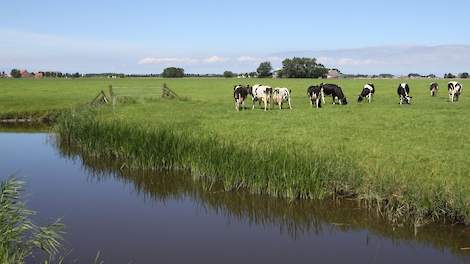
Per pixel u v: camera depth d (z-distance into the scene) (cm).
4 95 4603
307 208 1171
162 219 1111
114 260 849
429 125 2277
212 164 1409
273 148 1420
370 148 1653
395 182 1125
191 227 1052
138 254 879
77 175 1605
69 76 16412
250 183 1295
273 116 2720
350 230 1024
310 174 1220
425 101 3872
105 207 1210
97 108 3111
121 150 1764
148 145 1628
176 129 1953
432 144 1738
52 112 3288
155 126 1948
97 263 832
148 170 1611
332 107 3328
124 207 1212
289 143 1722
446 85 7262
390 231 1005
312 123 2384
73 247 910
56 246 902
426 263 839
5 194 809
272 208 1194
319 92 3359
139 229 1029
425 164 1387
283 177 1235
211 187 1374
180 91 5850
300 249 912
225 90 6122
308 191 1212
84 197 1313
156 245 928
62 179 1541
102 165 1758
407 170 1280
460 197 1001
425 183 1116
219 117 2686
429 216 1038
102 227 1039
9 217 780
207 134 1942
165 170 1598
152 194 1357
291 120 2517
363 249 912
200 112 2980
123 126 1898
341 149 1627
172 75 16538
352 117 2647
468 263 835
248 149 1416
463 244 919
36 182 1497
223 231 1024
